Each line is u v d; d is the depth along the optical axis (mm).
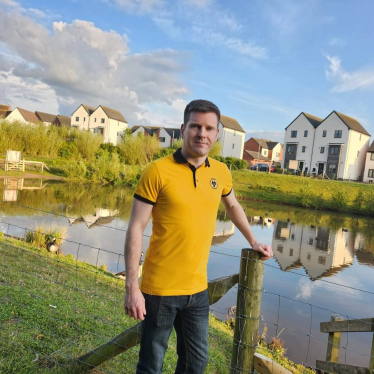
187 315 1783
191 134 1655
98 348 2352
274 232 14992
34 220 10984
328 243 13523
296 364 4281
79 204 15797
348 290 8062
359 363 4660
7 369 2324
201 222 1688
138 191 1658
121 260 7660
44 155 31141
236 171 35906
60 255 6820
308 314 6262
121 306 4152
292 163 43031
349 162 41031
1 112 62281
